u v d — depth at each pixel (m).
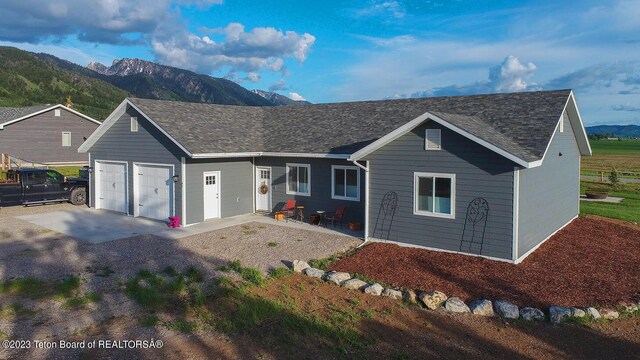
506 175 12.38
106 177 21.48
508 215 12.41
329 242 15.19
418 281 10.90
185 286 10.41
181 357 7.02
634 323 8.88
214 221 18.69
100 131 21.09
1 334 7.73
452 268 11.84
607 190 30.22
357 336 7.95
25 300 9.41
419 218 14.06
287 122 22.62
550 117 14.38
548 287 10.48
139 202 19.73
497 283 10.74
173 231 16.72
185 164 17.69
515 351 7.58
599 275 11.44
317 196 18.75
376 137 17.64
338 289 10.45
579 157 20.02
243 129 21.62
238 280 10.98
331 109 22.73
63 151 42.09
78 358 6.91
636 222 19.12
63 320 8.41
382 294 10.05
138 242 14.92
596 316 8.89
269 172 20.47
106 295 9.80
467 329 8.39
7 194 21.06
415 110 19.08
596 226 17.72
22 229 16.86
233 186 19.86
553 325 8.63
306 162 18.98
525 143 13.34
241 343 7.56
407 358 7.18
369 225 15.23
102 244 14.59
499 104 16.70
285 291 10.23
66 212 20.88
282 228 17.38
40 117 40.38
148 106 19.16
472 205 13.02
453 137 13.23
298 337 7.84
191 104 21.97
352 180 17.66
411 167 14.12
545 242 14.81
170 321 8.43
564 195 17.58
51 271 11.48
